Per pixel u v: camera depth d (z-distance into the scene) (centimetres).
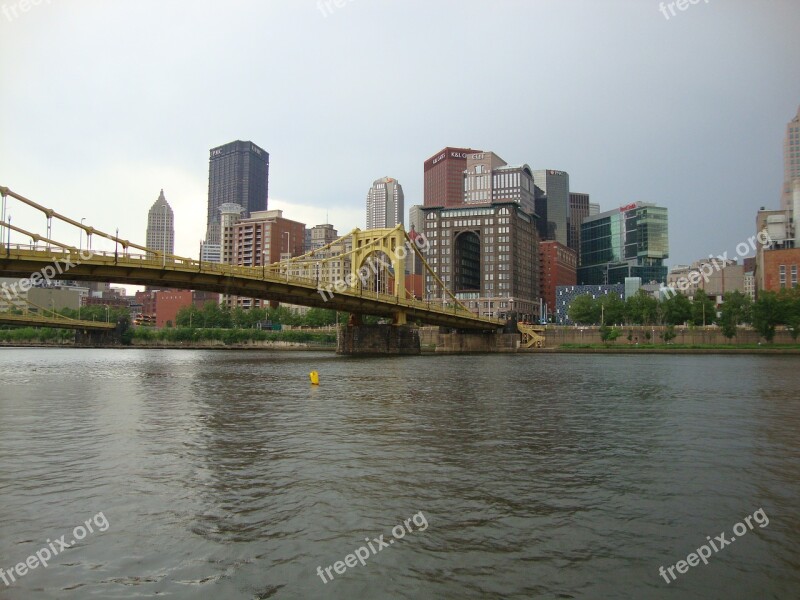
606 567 1051
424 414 2825
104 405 3123
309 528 1214
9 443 2034
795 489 1522
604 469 1714
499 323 15000
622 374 5997
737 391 4144
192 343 18925
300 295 8912
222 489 1473
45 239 6238
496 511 1327
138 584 980
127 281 7156
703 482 1580
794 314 13625
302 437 2169
